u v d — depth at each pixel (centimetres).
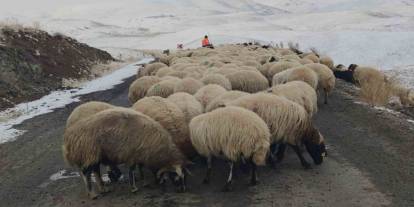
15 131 1234
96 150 720
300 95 1065
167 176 789
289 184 802
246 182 819
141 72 1778
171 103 898
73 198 780
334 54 3381
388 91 1555
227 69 1419
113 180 846
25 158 1004
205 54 2395
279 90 1069
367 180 803
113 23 15162
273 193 764
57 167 941
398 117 1263
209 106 957
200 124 779
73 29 10931
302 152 985
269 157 893
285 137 855
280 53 2439
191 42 5962
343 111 1357
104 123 726
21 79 1867
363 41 3594
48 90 1928
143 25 13725
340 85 1903
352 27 7338
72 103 1644
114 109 770
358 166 877
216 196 761
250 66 1562
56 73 2211
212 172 870
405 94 1544
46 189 826
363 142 1029
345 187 777
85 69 2586
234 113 763
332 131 1135
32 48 2311
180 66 1648
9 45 2081
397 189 759
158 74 1495
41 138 1161
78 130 725
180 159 775
